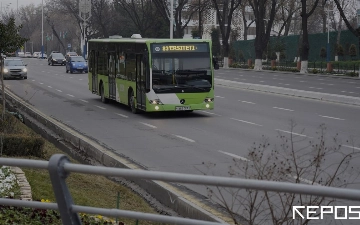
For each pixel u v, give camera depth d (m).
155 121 22.83
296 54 82.69
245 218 8.62
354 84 41.50
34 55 124.88
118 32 93.44
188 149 16.45
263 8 66.94
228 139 18.19
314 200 7.50
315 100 30.77
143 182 12.33
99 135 19.20
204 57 23.78
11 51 19.48
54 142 19.69
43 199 9.41
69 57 61.19
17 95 33.69
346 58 72.62
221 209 9.68
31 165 4.34
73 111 26.31
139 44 24.06
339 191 3.37
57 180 4.26
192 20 110.19
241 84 39.25
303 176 11.96
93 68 31.78
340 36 75.00
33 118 24.38
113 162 14.79
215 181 3.71
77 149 17.98
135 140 18.16
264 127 20.83
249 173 11.66
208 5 83.94
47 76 54.03
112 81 28.02
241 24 115.88
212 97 23.91
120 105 28.95
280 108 27.14
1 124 17.48
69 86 41.72
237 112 25.72
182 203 10.35
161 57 23.34
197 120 23.00
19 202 4.66
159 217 4.12
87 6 86.31
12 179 10.15
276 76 53.12
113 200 11.12
